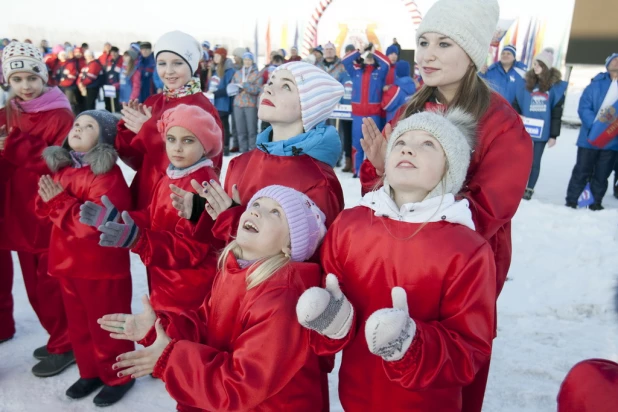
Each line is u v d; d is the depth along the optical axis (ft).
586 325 11.12
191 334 5.28
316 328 4.26
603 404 3.34
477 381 5.84
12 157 8.78
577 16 34.81
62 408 8.10
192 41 9.42
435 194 4.68
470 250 4.47
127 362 4.82
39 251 8.78
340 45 61.31
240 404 4.50
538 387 8.86
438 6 5.61
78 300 8.01
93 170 7.53
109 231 6.32
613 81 19.02
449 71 5.59
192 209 6.39
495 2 5.71
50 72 41.50
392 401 4.81
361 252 4.86
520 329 10.93
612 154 19.66
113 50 39.40
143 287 12.73
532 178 21.50
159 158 8.42
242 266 5.24
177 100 9.37
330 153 6.59
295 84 6.48
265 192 5.30
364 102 23.38
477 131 5.44
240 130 29.53
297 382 5.08
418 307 4.59
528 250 15.33
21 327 10.64
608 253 14.70
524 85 20.97
